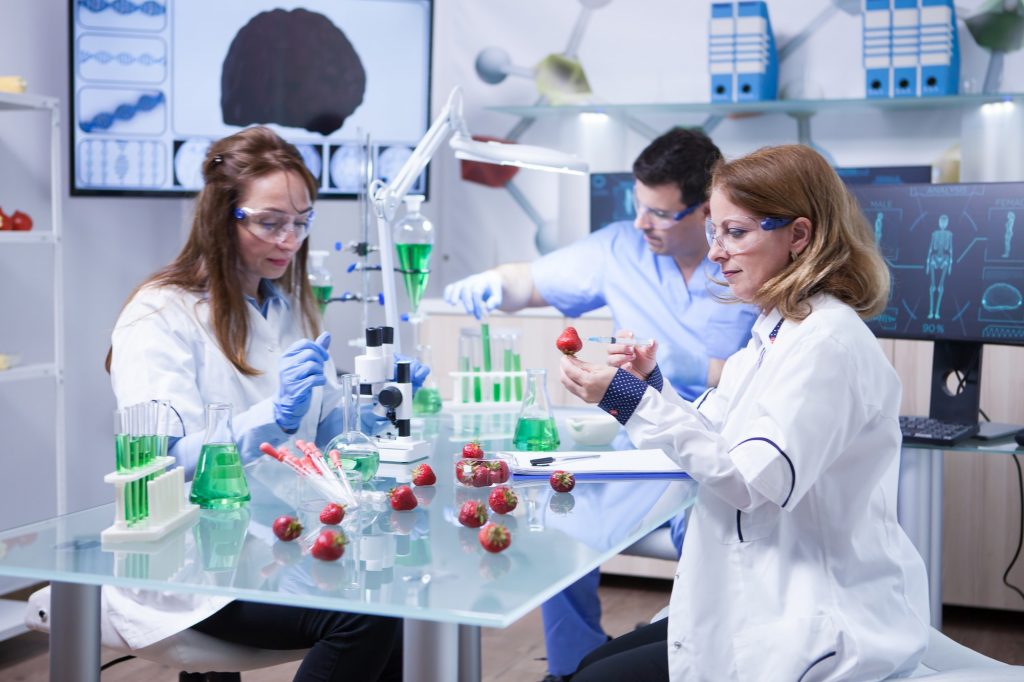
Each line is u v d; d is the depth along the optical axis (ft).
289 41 12.91
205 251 7.45
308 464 5.86
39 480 12.50
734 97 13.26
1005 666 5.89
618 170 14.03
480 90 15.12
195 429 7.00
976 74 13.12
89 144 12.53
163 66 12.64
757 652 5.34
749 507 5.27
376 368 6.84
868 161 13.65
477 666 4.98
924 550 8.14
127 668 10.25
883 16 12.68
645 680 5.61
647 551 8.62
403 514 5.54
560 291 11.19
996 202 8.32
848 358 5.30
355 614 5.93
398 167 13.34
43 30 12.46
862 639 5.21
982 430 8.51
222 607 6.06
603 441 7.43
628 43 14.51
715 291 10.32
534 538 5.08
